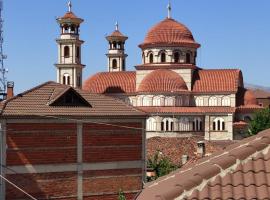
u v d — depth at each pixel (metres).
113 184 45.28
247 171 10.63
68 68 116.25
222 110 112.06
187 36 118.31
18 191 41.41
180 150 62.53
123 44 134.38
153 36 117.88
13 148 41.25
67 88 44.34
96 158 44.53
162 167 50.88
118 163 45.53
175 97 112.06
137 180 46.41
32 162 41.97
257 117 95.62
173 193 10.40
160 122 109.94
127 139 46.06
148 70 117.06
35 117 41.94
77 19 116.31
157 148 62.97
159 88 112.25
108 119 45.00
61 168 43.09
